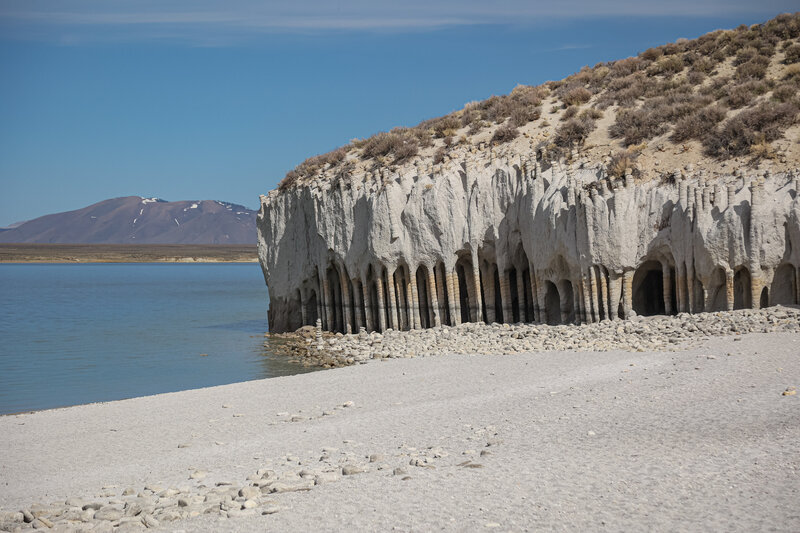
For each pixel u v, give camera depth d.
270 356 39.34
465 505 11.13
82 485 14.97
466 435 16.16
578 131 40.56
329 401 22.42
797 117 34.12
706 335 26.39
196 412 22.12
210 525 10.91
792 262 28.86
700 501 10.63
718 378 19.00
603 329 30.23
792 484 10.96
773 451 12.56
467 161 39.91
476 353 29.66
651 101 41.69
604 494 11.23
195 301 88.50
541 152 40.25
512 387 21.59
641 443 13.92
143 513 11.75
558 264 34.94
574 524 10.12
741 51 44.84
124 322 61.62
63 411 23.86
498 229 38.41
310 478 13.34
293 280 49.66
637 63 49.62
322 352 38.19
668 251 32.12
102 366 37.50
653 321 30.48
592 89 48.28
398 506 11.27
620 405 17.27
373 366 28.86
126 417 22.02
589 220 32.50
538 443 14.69
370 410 20.52
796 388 16.98
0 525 11.84
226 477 14.45
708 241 29.98
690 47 49.47
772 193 30.08
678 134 36.59
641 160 35.78
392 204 40.91
